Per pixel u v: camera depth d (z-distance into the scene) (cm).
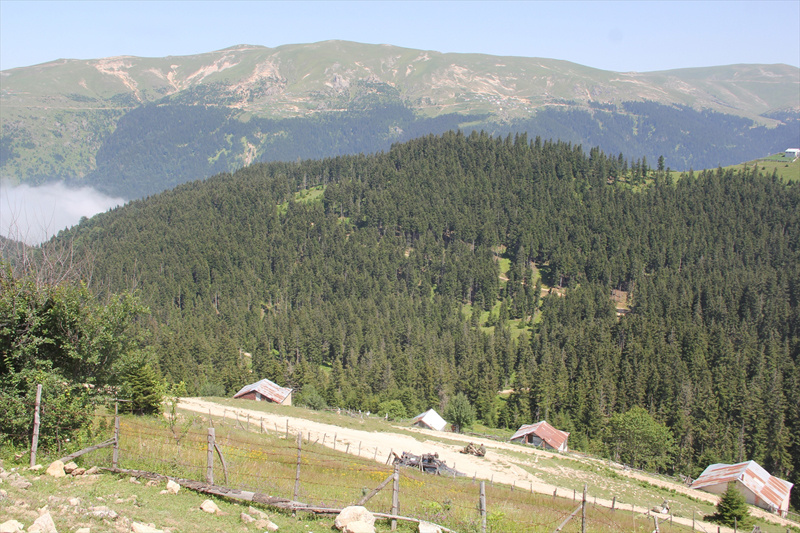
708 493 7338
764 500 7125
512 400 13388
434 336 18712
